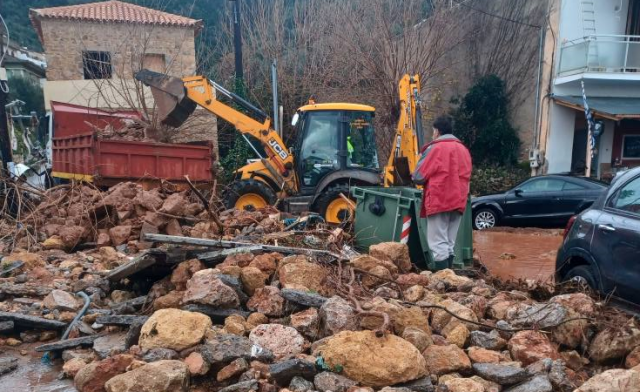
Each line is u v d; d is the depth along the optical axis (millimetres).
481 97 21156
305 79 19672
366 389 3160
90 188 9344
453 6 21328
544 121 19438
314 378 3287
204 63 21703
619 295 4816
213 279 4398
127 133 13516
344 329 3855
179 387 3209
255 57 21609
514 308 4539
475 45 22203
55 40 19219
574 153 19672
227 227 7520
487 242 11086
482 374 3516
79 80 18578
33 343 4488
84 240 7633
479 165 21266
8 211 8766
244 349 3566
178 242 5246
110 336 4289
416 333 3787
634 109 16906
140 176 10414
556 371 3469
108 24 19500
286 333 3814
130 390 3111
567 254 5602
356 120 10320
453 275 5699
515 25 20719
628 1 18562
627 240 4762
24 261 6047
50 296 4922
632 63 17812
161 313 3832
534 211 12953
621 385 3033
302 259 4969
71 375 3773
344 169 10039
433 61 19297
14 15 31234
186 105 10836
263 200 10266
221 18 25375
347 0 20844
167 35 19953
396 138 9375
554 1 18797
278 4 21891
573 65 18219
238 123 10641
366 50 19109
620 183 5340
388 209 7051
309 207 9922
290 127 17078
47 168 13383
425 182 6145
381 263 5539
